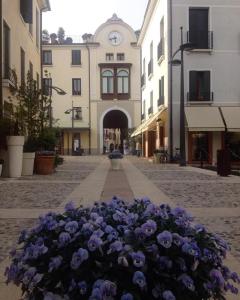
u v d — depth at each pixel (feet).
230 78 105.40
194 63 104.73
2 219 28.76
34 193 42.29
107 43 199.21
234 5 105.40
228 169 62.90
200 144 104.06
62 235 9.70
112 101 198.39
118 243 9.35
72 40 202.69
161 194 41.22
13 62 73.41
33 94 65.31
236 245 21.65
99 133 200.64
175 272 9.55
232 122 100.68
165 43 108.88
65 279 9.57
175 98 104.63
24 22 83.92
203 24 105.60
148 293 9.46
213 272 9.67
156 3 123.54
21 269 10.02
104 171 74.59
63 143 200.75
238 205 34.42
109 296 8.86
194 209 32.32
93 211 11.37
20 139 60.03
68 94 200.85
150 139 141.08
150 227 9.73
